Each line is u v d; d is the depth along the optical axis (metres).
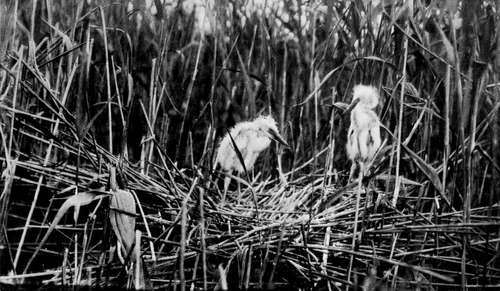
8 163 2.00
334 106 2.52
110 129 2.44
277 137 2.98
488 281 2.15
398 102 2.47
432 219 2.30
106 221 1.97
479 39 2.41
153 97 2.68
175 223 2.02
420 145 2.65
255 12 3.39
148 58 3.43
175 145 3.35
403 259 2.07
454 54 2.12
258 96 3.68
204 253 1.74
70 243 2.11
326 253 2.04
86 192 1.89
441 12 2.22
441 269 2.14
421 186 2.24
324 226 2.20
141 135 3.30
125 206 1.90
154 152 3.29
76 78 2.71
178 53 3.45
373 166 2.52
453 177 2.25
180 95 3.41
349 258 2.09
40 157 2.58
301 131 3.02
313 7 3.02
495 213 2.49
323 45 2.91
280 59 3.58
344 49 3.15
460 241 2.21
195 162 3.34
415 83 2.76
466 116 2.14
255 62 3.62
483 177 2.46
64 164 2.52
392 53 2.60
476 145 2.22
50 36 2.76
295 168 3.28
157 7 2.67
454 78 2.35
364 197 2.59
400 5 2.55
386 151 2.52
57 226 2.11
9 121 2.34
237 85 3.57
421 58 2.52
